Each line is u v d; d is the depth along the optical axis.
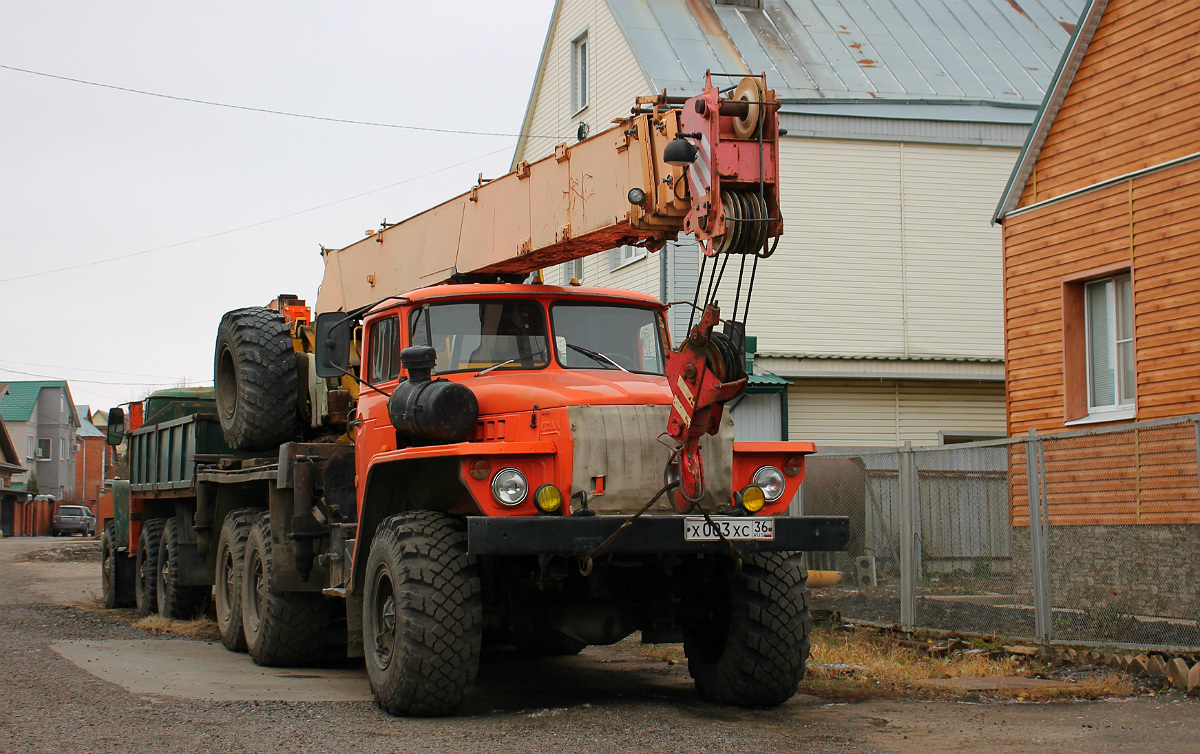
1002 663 8.28
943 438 18.80
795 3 21.52
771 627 6.57
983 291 18.84
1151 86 11.10
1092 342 11.94
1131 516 8.38
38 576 19.98
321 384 9.77
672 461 6.12
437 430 6.44
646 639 7.02
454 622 6.15
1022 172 12.66
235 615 9.55
